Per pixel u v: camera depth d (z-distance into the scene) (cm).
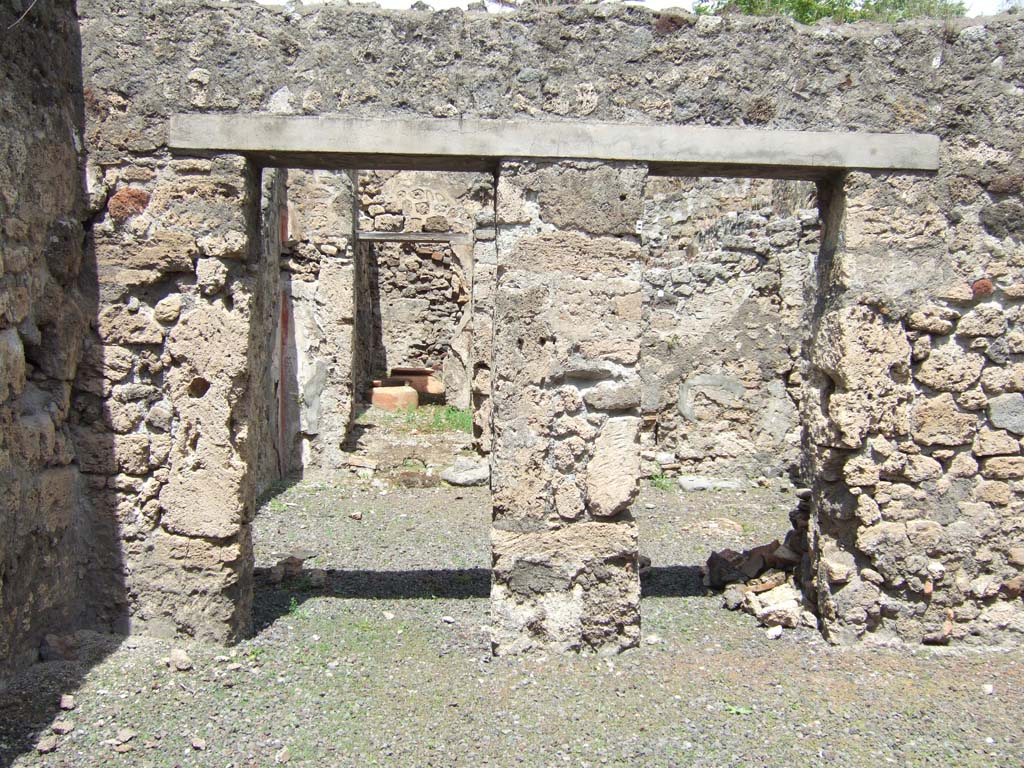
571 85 427
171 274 427
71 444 423
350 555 615
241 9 417
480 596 530
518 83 425
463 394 1311
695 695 398
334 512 744
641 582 561
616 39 427
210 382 427
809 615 477
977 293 445
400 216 1284
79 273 423
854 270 439
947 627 452
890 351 443
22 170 373
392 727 367
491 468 446
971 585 452
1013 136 441
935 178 441
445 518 728
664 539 679
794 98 435
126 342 427
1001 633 455
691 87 430
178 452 429
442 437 1075
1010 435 449
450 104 424
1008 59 438
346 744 354
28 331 387
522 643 439
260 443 793
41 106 388
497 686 405
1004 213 443
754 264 879
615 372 434
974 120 440
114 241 422
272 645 444
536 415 433
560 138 425
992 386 447
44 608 402
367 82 421
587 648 442
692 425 890
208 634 435
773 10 1267
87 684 386
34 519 388
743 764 344
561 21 424
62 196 404
